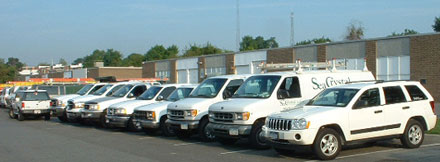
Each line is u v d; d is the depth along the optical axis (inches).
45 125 838.5
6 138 611.8
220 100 551.2
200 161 407.2
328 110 401.1
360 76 550.9
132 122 663.1
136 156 441.4
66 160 424.5
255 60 1540.4
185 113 541.6
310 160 400.8
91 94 869.2
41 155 456.8
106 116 697.6
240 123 465.1
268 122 418.0
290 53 1414.9
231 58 1632.6
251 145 485.7
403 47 1152.8
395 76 1171.3
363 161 386.3
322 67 604.7
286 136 390.6
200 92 576.7
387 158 397.1
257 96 488.1
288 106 484.1
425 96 465.1
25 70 4982.8
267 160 406.6
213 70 1731.1
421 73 1111.0
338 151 397.7
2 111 1352.1
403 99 445.1
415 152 423.8
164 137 610.9
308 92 499.8
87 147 513.3
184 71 1893.5
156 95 680.4
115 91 821.9
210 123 507.5
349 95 421.4
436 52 1079.0
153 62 2085.4
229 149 485.1
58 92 1123.3
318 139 387.2
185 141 562.9
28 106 948.0
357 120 408.8
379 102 428.1
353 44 1259.2
